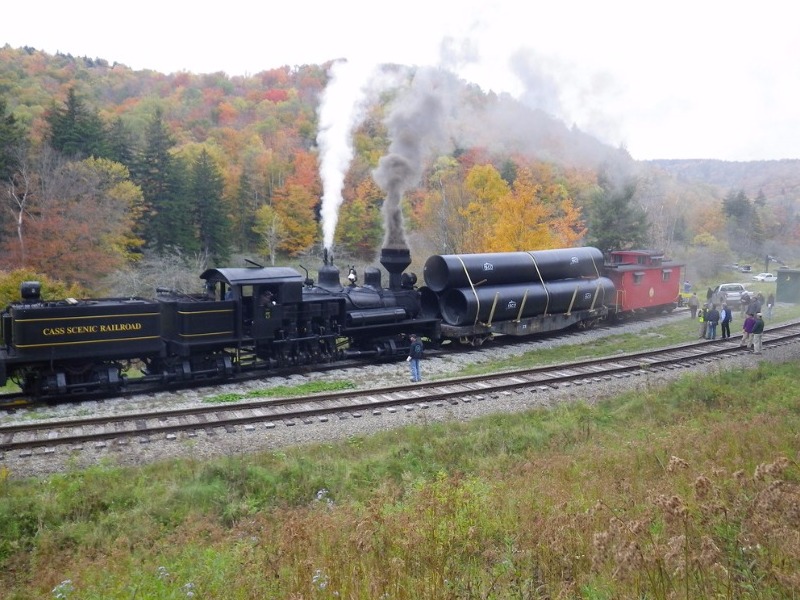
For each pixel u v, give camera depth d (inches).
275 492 415.5
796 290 1574.8
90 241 1514.5
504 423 553.3
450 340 962.1
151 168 1872.5
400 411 573.6
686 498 309.4
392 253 884.6
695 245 2716.5
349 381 710.5
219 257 1898.4
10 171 1549.0
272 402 582.2
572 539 261.7
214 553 313.6
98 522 374.9
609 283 1114.1
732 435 450.0
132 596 266.5
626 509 314.7
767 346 895.1
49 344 600.1
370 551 265.1
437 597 219.0
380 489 400.5
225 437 500.7
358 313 804.6
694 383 652.1
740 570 216.8
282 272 742.5
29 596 296.8
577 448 488.1
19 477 423.2
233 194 2128.4
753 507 252.5
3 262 1424.7
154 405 601.3
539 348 939.3
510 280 968.9
